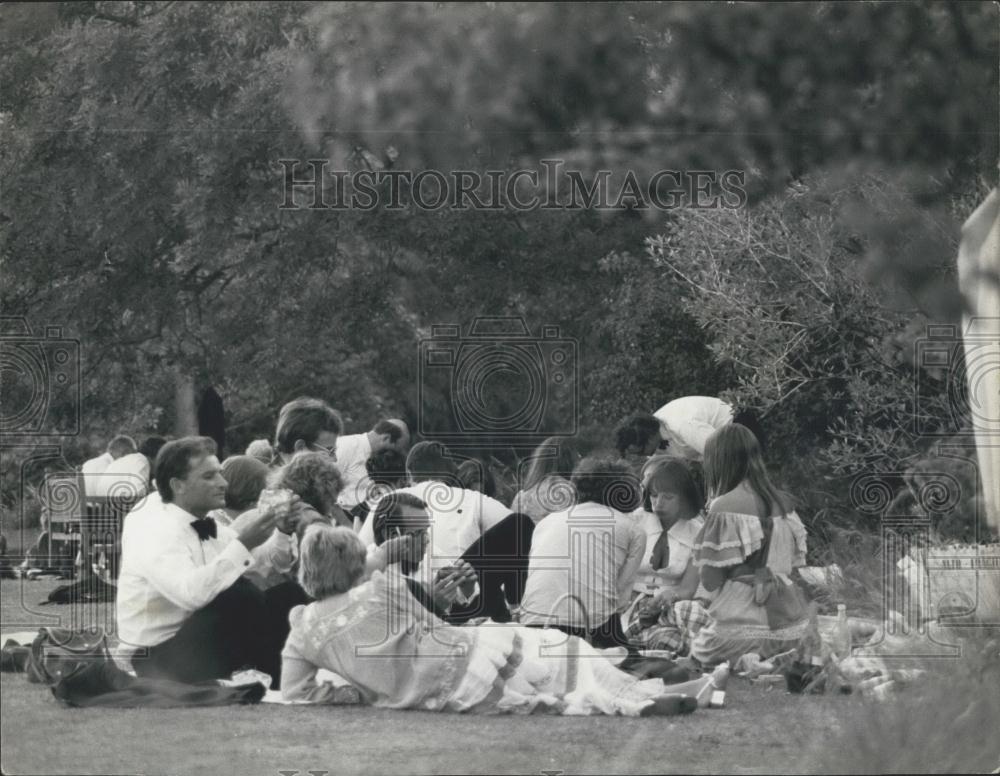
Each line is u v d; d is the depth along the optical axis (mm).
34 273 42719
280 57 43125
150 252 43562
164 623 26312
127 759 21328
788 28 36781
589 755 21422
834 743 20703
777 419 36469
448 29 41906
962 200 36188
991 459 27375
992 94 35750
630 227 41906
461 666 24922
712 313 37562
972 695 20844
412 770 20672
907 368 36125
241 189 43812
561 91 41438
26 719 23891
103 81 43031
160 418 43469
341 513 30672
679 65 38844
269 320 44594
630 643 27172
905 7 36000
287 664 25547
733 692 25547
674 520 29641
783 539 27859
